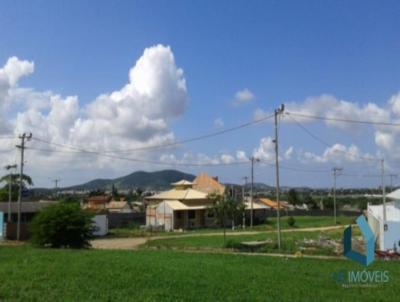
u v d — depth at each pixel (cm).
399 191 6481
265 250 5044
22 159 6397
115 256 3884
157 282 2512
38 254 3988
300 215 13338
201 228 9544
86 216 5200
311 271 3167
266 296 2211
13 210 7669
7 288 2292
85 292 2223
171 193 10444
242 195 11856
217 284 2503
